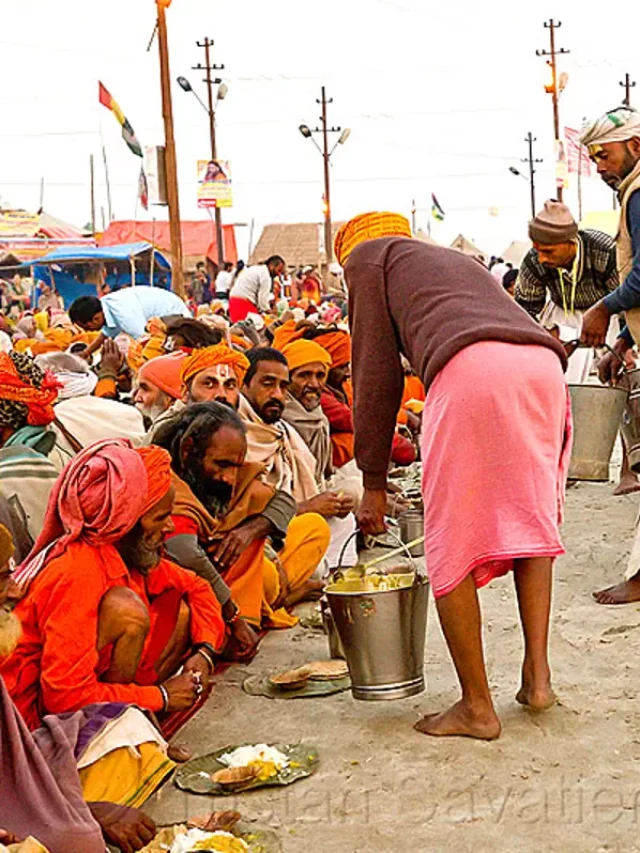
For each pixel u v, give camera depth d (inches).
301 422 258.5
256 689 176.4
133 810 126.3
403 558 256.8
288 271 1298.0
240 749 146.3
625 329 251.3
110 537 142.2
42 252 1402.6
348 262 163.2
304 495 240.8
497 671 178.7
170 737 158.2
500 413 145.6
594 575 233.6
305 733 157.6
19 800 116.3
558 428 152.1
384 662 157.3
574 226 273.6
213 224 1520.7
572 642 190.2
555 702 162.6
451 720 153.3
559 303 288.5
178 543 181.6
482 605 218.5
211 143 1558.8
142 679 162.6
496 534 147.3
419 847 124.3
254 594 200.4
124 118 750.5
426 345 151.1
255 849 125.0
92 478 141.3
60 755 123.0
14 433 184.1
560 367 153.0
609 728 153.7
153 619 163.6
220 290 1071.6
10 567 123.5
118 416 209.9
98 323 484.4
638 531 212.1
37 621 137.8
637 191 210.7
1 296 1122.0
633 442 235.0
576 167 1214.3
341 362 293.9
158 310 495.2
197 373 222.5
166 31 775.1
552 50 1541.6
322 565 237.9
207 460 187.2
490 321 149.9
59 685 135.5
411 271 157.5
